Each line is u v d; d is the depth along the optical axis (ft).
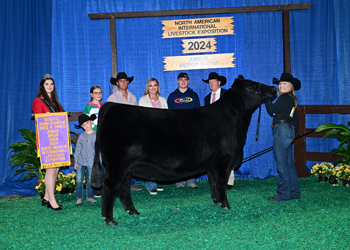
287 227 9.64
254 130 18.15
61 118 11.85
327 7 17.99
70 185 15.12
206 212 11.45
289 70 17.70
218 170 11.34
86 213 11.90
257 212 11.29
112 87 18.11
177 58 17.97
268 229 9.49
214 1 18.03
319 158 17.54
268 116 18.12
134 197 14.37
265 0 17.98
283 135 12.68
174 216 11.11
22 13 16.75
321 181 16.37
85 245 8.68
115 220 10.83
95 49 18.07
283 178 12.82
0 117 16.20
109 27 17.99
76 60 18.03
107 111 10.33
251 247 8.21
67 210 12.42
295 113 13.20
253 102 12.09
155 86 15.11
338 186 15.28
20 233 9.87
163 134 10.25
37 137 11.52
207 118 11.19
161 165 10.28
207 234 9.24
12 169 15.79
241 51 18.12
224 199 11.57
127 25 18.04
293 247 8.15
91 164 13.15
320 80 18.28
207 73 18.24
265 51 18.10
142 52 18.15
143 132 10.07
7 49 16.40
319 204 12.15
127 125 10.05
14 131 16.66
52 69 17.88
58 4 17.81
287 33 17.60
